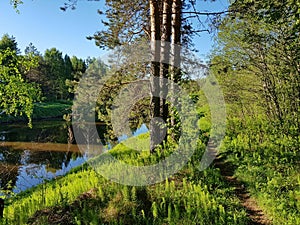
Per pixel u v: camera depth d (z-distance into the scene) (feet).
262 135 43.75
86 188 26.12
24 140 88.17
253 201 25.36
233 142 45.06
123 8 45.47
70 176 37.32
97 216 20.36
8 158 63.98
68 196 24.09
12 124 119.03
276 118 41.32
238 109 60.34
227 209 22.38
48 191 29.27
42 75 168.25
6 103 30.12
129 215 20.56
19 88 29.17
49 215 21.08
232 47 42.78
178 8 38.11
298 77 31.19
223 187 27.53
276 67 36.45
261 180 27.73
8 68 28.63
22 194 35.06
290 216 20.39
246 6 24.82
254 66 43.09
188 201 22.18
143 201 22.33
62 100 187.73
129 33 47.21
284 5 20.79
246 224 20.49
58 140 88.33
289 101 34.58
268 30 30.45
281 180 25.73
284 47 30.17
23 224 20.27
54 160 62.75
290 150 32.89
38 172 50.52
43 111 148.77
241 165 33.53
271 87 40.24
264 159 32.81
